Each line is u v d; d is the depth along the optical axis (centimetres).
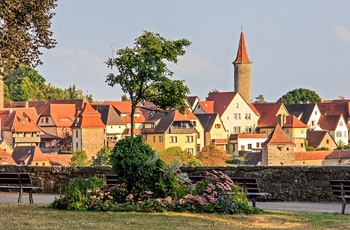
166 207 2441
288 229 2148
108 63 4797
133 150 2542
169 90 4791
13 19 3019
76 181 2522
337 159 18312
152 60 4747
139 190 2517
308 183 3128
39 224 2145
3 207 2516
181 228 2117
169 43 4838
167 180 2522
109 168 3284
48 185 3356
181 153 16125
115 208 2444
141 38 4781
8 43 3008
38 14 3080
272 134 18938
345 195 2683
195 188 2533
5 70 3244
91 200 2469
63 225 2134
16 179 2819
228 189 2483
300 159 18750
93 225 2141
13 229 2055
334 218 2373
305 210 2780
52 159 17575
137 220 2242
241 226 2181
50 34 3138
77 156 17625
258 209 2473
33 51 3097
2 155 15912
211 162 16562
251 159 19138
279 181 3169
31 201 2797
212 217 2322
